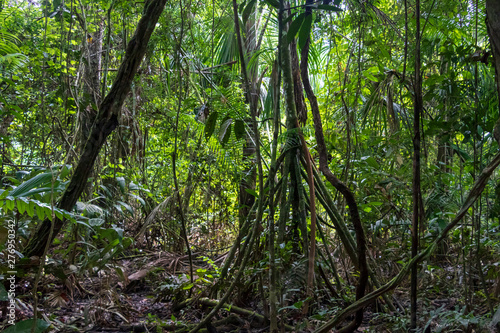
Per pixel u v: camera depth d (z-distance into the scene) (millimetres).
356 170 2945
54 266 2484
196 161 4016
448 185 2801
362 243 1809
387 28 2621
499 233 2211
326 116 3152
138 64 2492
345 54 2961
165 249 4234
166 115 3773
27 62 2830
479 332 1650
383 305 2549
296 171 2408
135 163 4434
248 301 2703
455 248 3117
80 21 3391
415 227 1753
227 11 3377
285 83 2500
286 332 2201
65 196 2461
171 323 2311
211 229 4570
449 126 2102
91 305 2473
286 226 2629
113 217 3924
